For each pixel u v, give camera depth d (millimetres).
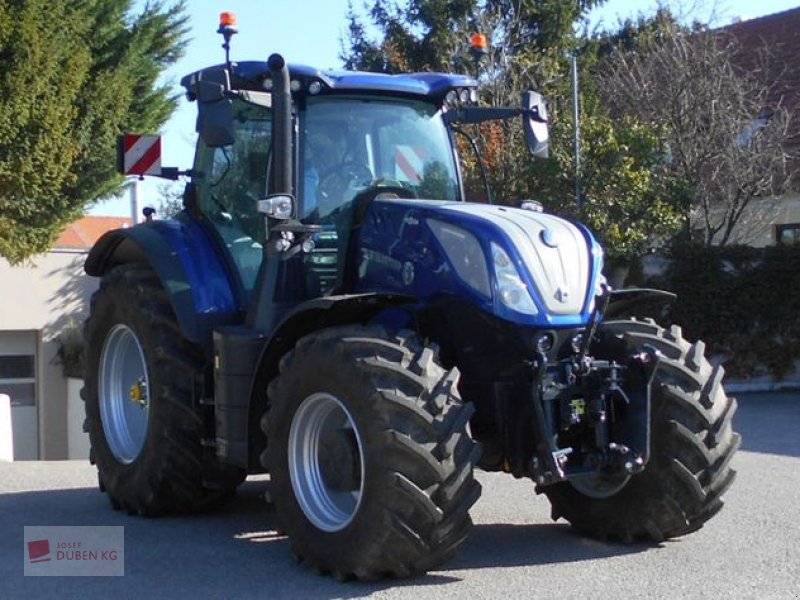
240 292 6676
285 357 5703
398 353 5254
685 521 5922
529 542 6242
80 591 5297
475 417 5812
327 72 6473
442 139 6906
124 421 7426
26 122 13117
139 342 7008
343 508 5527
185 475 6793
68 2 14086
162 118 17078
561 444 5727
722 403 5941
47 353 18625
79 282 18891
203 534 6520
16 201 13594
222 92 5910
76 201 15039
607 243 14164
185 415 6746
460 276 5652
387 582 5344
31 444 18844
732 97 16641
